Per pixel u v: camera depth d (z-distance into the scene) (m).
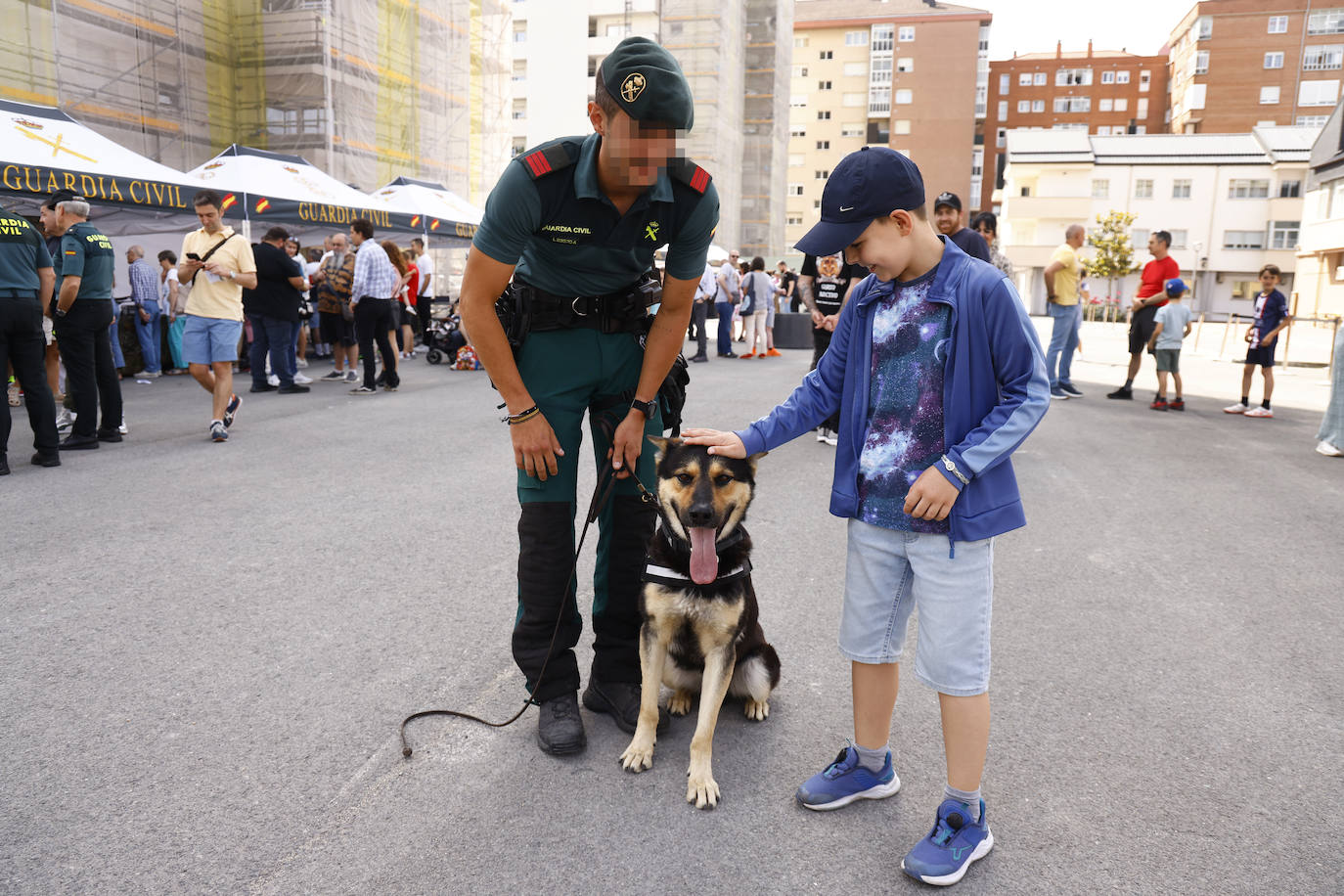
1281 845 2.31
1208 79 71.38
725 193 52.62
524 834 2.33
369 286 10.54
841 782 2.50
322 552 4.62
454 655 3.43
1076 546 5.01
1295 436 8.60
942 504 2.08
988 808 2.48
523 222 2.46
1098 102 81.19
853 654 2.42
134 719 2.89
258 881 2.12
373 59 23.47
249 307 10.52
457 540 4.86
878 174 2.14
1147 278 10.70
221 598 3.97
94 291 7.05
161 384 11.41
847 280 7.53
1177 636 3.74
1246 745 2.83
